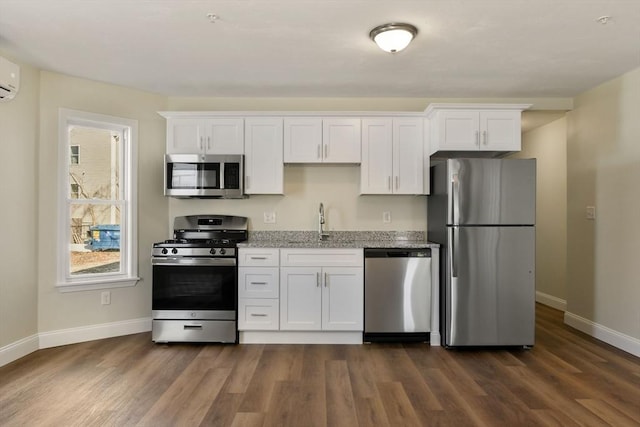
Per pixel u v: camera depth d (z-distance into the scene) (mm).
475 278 3234
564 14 2316
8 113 2963
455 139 3500
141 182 3754
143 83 3562
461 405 2324
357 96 3949
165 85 3619
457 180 3223
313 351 3223
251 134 3666
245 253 3406
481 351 3250
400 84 3586
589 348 3330
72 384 2582
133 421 2131
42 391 2482
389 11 2295
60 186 3330
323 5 2230
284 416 2191
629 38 2631
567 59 3004
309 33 2580
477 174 3223
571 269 3998
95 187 3580
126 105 3674
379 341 3426
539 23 2428
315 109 3980
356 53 2900
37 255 3219
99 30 2549
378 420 2156
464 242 3225
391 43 2520
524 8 2250
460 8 2254
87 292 3461
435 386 2576
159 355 3115
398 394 2461
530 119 4523
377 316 3363
